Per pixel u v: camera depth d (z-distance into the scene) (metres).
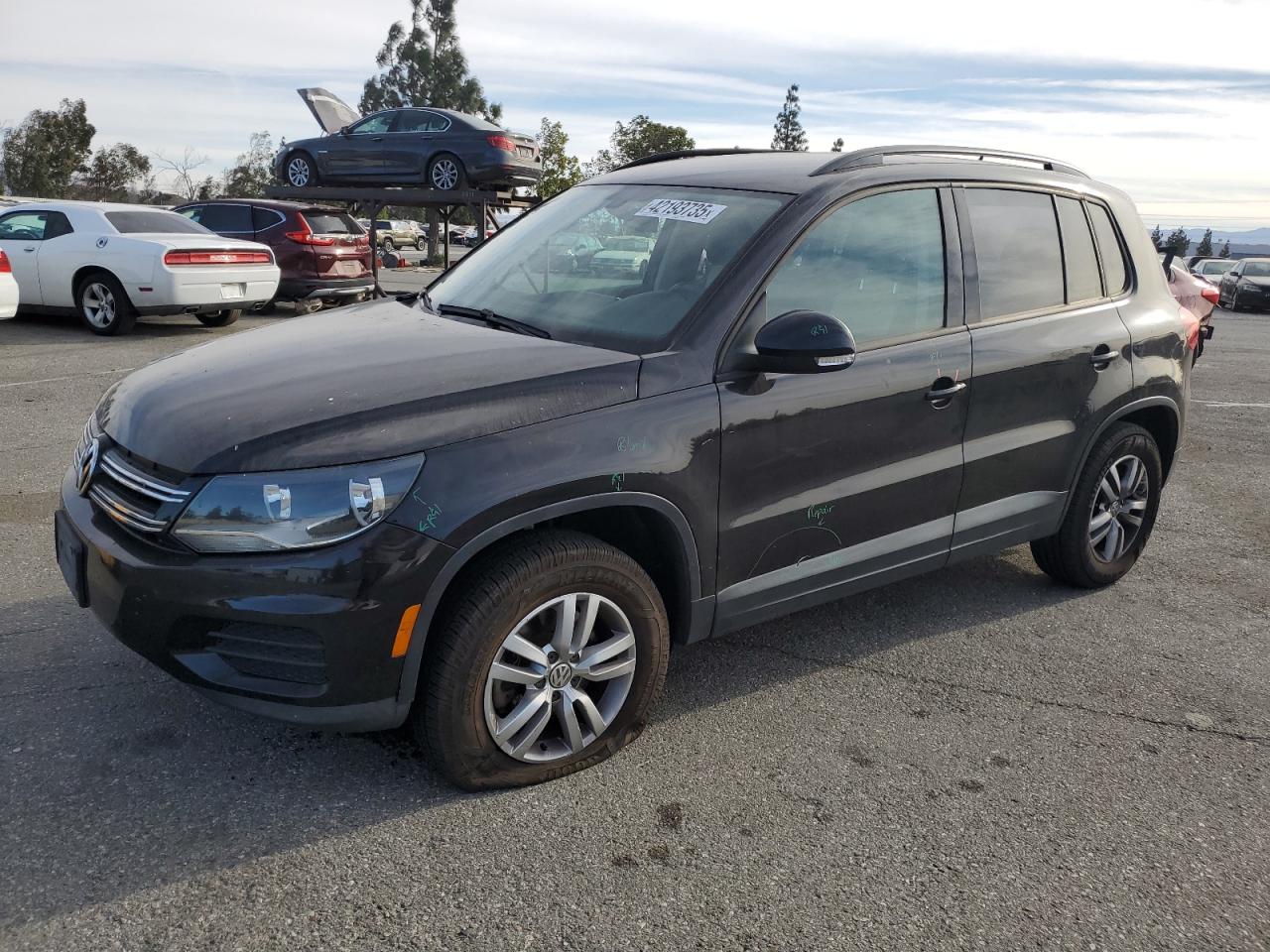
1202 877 2.67
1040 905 2.52
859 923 2.42
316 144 16.91
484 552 2.73
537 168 16.77
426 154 16.03
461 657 2.65
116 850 2.54
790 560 3.32
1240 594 4.74
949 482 3.70
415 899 2.42
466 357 2.93
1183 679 3.83
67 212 11.38
